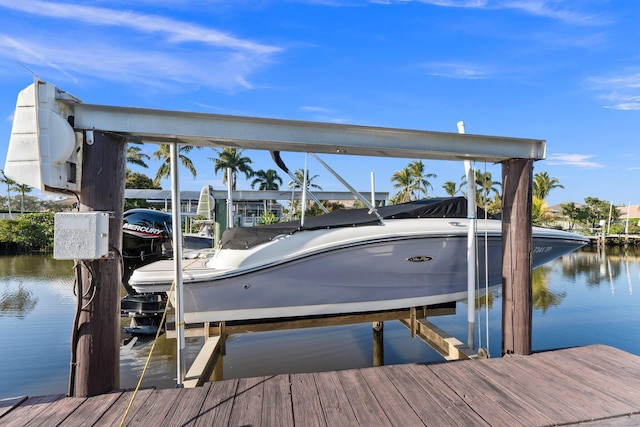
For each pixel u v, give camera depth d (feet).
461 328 23.40
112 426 5.95
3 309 27.48
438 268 12.34
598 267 59.26
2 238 69.10
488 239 12.70
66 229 6.50
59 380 15.49
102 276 7.00
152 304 19.75
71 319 24.62
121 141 7.37
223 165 87.66
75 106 6.92
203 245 25.54
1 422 6.03
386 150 8.55
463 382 7.54
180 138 7.64
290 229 11.64
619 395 6.91
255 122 7.72
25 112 6.38
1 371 16.38
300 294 11.46
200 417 6.25
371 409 6.48
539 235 13.44
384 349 19.85
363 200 12.11
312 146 8.30
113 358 7.25
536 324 24.75
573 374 7.89
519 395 6.95
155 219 18.90
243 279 10.88
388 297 12.20
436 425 5.95
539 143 9.27
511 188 9.42
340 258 11.37
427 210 13.17
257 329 12.20
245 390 7.30
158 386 15.25
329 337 21.90
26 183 6.32
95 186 6.95
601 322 25.26
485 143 9.02
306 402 6.78
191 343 20.67
